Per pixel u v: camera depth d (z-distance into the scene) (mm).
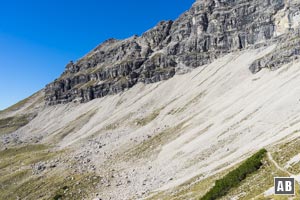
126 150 153875
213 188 54406
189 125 151375
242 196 46219
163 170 109062
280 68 169875
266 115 109188
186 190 71875
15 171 156750
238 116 127000
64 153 179125
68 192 118000
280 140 72750
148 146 147250
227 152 94688
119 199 95625
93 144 186000
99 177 125062
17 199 126188
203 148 110000
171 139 144000
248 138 98250
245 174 52562
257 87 160625
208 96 188625
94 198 106562
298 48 169125
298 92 115250
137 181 109500
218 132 118812
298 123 85438
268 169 49969
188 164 102188
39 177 141250
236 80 193000
